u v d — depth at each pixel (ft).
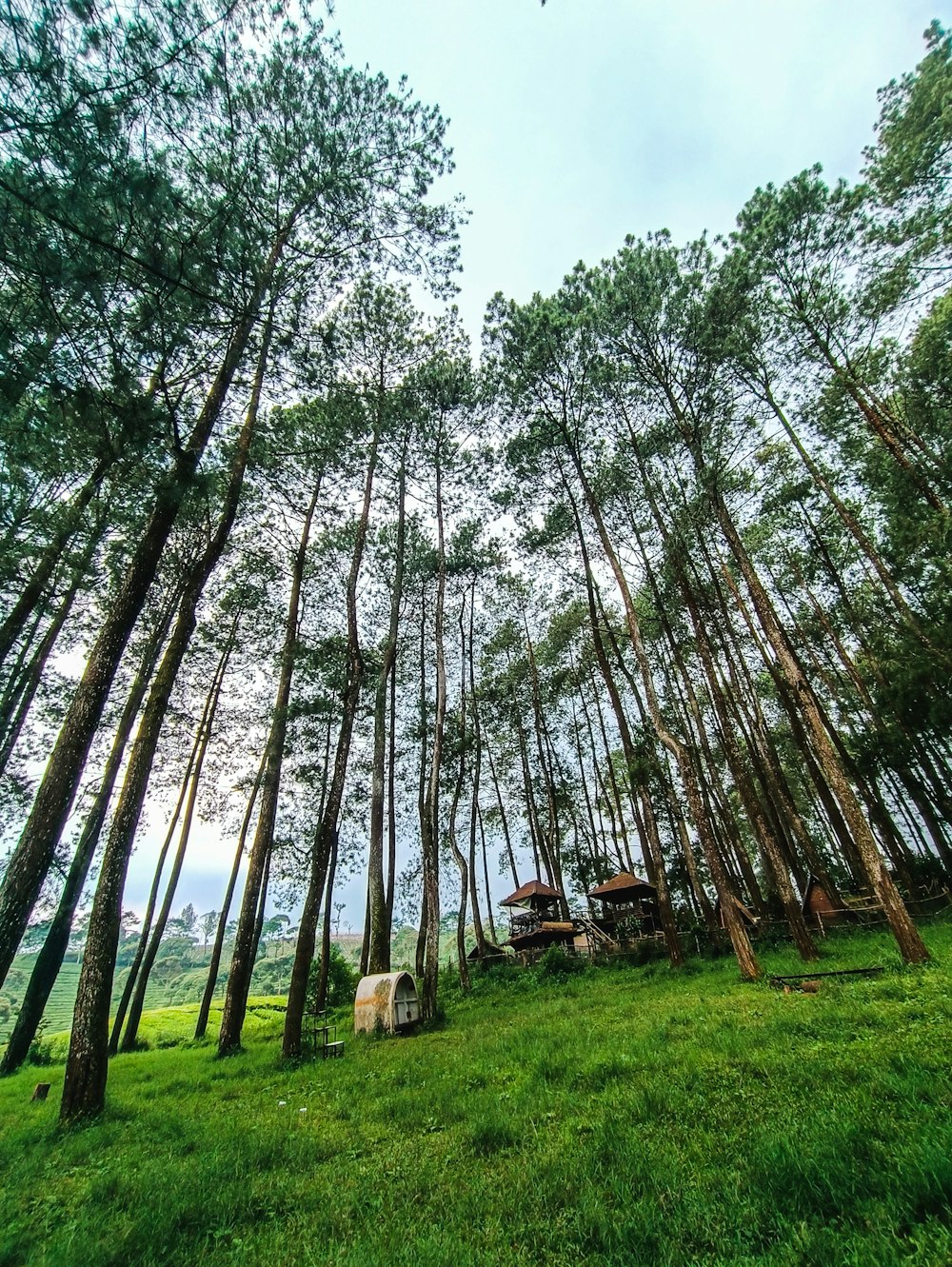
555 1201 11.37
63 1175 18.80
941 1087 13.24
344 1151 17.33
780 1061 18.12
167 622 60.64
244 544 69.51
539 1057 24.50
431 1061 29.48
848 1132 11.39
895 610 77.61
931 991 25.50
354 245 38.81
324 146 33.86
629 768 64.28
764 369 60.85
